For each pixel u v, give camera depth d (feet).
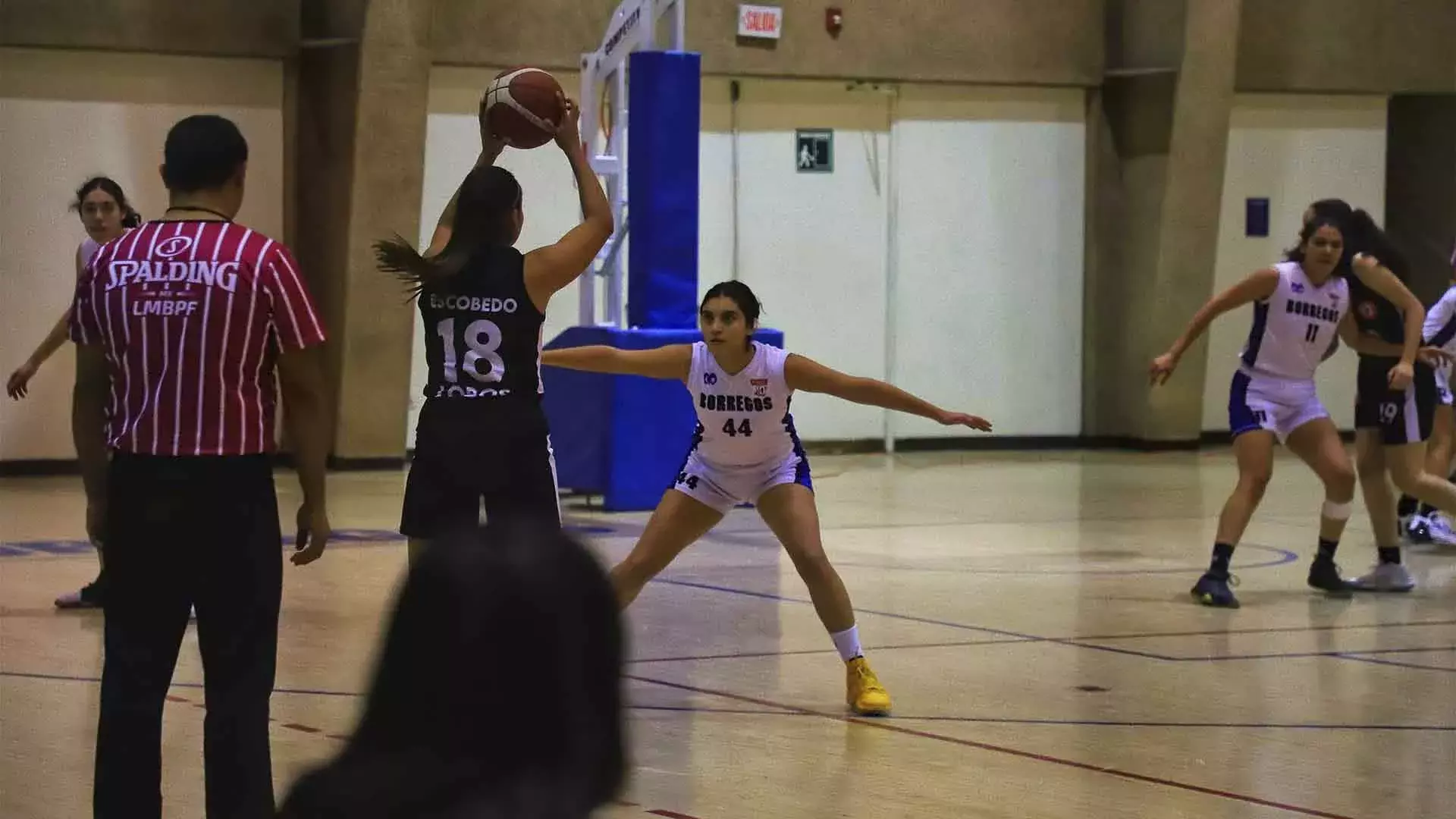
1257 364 32.24
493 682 5.61
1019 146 65.51
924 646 27.20
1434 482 33.09
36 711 21.72
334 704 21.93
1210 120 63.62
